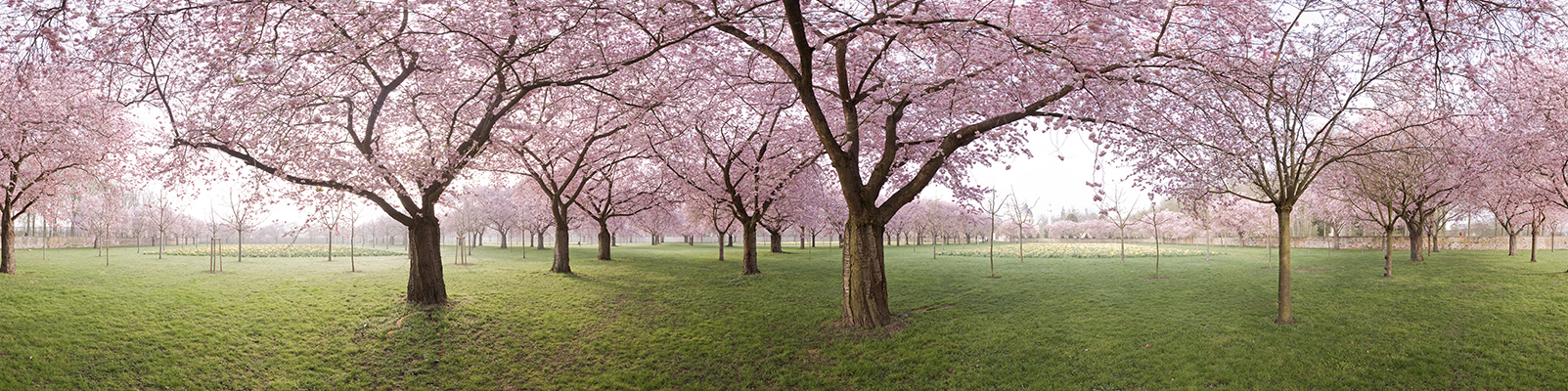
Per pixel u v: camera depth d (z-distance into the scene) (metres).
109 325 11.84
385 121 14.30
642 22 9.37
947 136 13.16
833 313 14.29
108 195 21.80
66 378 9.41
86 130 14.80
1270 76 10.25
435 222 15.42
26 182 19.27
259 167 12.54
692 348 12.09
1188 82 10.95
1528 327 10.98
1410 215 24.17
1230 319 12.33
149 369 10.09
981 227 76.06
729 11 9.11
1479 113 10.57
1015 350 10.97
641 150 21.17
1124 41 8.13
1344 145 13.29
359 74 12.90
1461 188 18.00
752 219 23.44
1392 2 8.70
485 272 22.98
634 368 11.21
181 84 11.39
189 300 14.43
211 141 11.95
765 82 14.15
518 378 10.84
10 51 8.38
